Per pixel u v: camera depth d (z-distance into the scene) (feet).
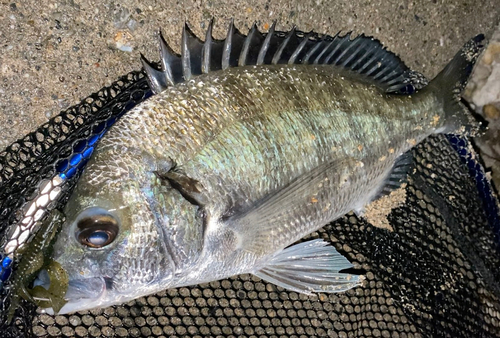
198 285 1.33
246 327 1.36
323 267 1.29
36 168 1.07
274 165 1.09
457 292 1.46
